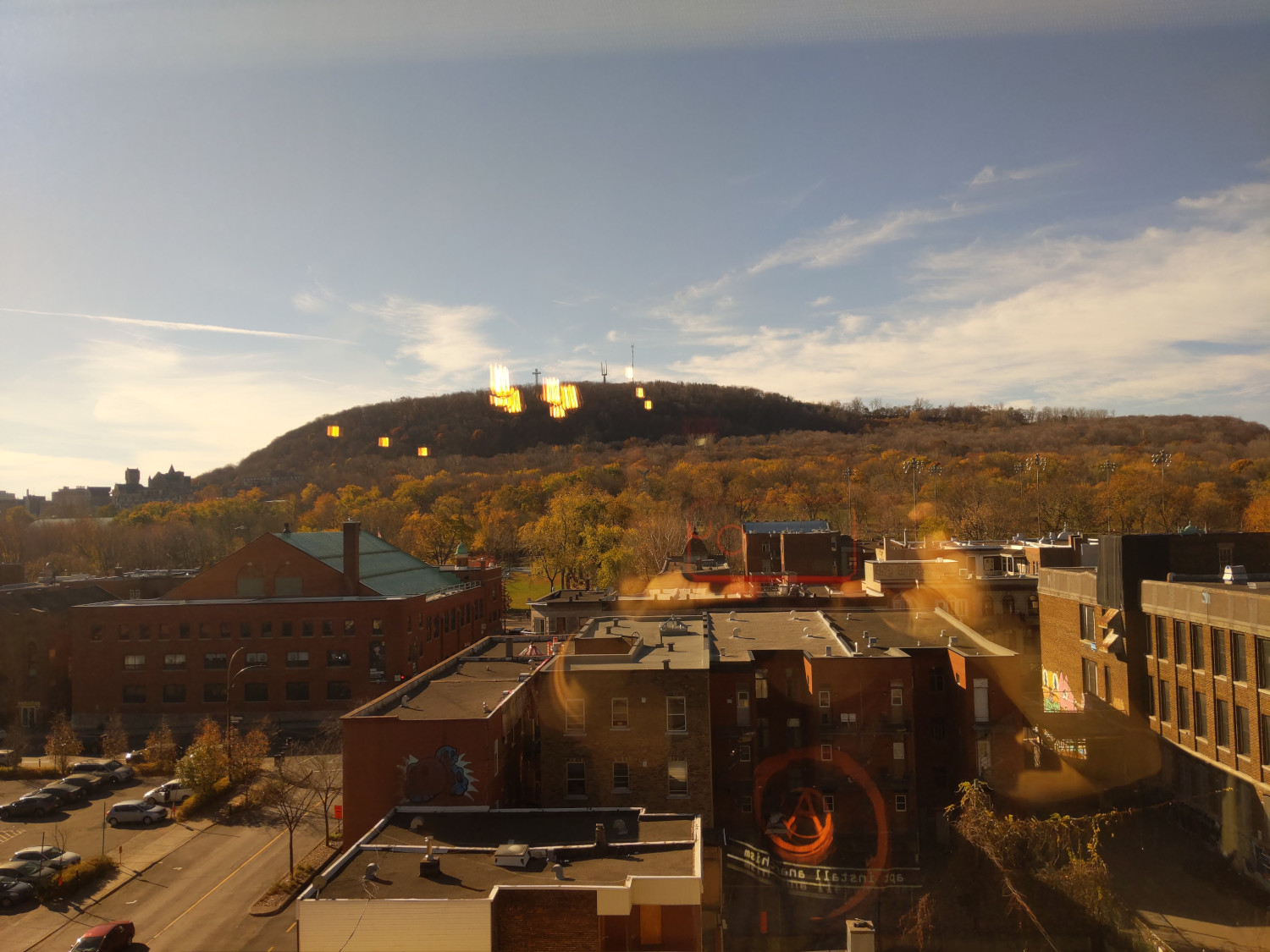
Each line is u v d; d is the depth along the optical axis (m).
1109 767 54.12
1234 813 44.50
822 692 45.38
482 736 34.94
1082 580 62.84
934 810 47.66
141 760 65.44
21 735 73.81
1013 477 192.12
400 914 25.06
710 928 37.38
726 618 61.75
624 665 42.06
